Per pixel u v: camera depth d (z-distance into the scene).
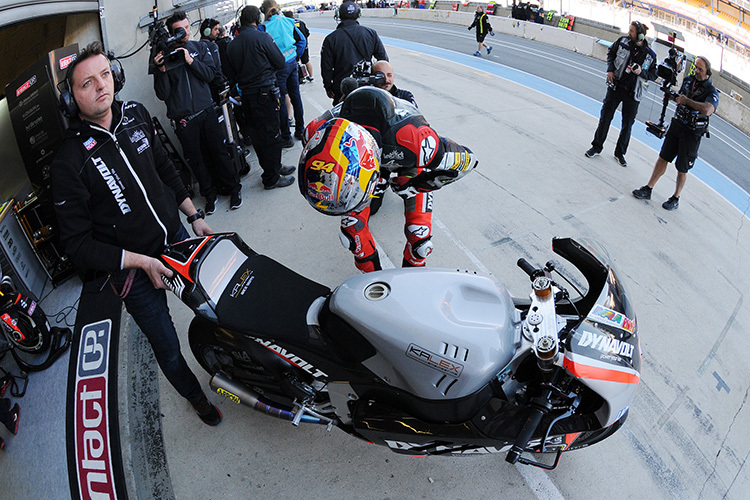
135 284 2.68
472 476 2.76
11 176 4.97
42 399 3.42
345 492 2.71
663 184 6.25
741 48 18.22
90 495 2.77
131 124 2.60
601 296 2.31
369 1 33.94
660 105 11.68
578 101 10.36
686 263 4.64
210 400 3.31
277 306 2.71
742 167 8.81
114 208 2.53
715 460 2.89
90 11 4.84
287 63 6.24
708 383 3.39
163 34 4.33
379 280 2.48
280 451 2.95
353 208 2.59
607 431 2.52
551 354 2.05
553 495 2.65
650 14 21.56
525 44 18.81
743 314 4.06
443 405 2.33
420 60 14.34
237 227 5.00
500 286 2.48
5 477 2.98
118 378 3.32
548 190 5.78
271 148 5.34
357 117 2.88
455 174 3.09
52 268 4.33
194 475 2.84
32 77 3.93
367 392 2.52
